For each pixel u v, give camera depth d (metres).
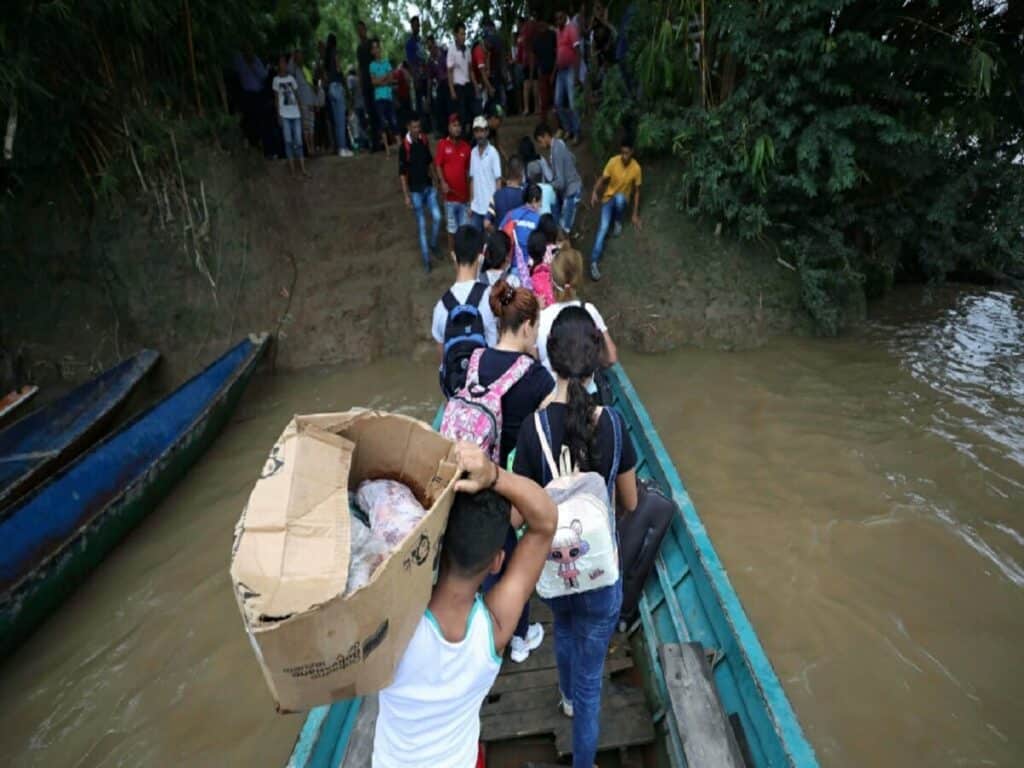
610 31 10.21
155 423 6.18
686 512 3.65
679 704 2.55
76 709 3.88
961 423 6.05
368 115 10.77
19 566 4.62
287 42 10.84
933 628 4.05
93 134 7.66
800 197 7.94
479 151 7.59
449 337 3.10
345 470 1.22
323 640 0.99
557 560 1.97
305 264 8.94
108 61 7.55
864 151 7.58
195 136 8.49
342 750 2.69
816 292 7.80
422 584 1.15
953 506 5.02
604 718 2.86
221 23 8.61
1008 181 7.91
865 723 3.53
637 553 3.26
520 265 4.46
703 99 8.03
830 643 3.97
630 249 8.44
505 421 2.50
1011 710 3.56
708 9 7.75
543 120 10.77
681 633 3.10
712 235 8.33
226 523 5.34
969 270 10.02
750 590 4.36
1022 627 4.02
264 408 7.20
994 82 7.81
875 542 4.71
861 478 5.38
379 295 8.55
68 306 7.89
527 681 3.07
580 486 2.00
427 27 12.99
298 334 8.25
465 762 1.42
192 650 4.22
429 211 9.59
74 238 7.89
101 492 5.35
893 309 9.00
